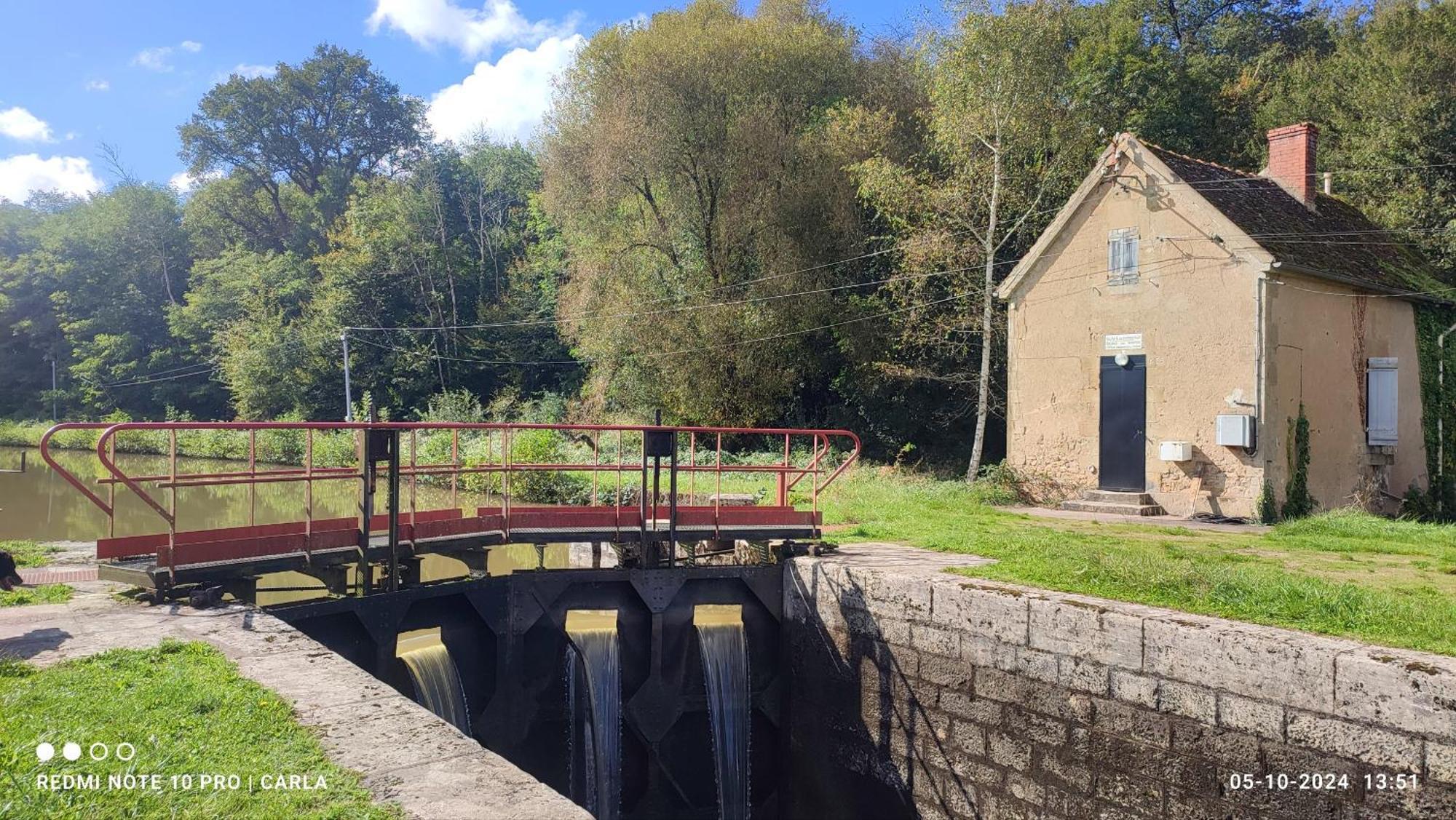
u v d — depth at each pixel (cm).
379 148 6041
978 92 2278
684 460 2692
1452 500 1870
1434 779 585
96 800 385
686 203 3047
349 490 2808
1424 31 2625
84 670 548
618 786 1033
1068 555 1004
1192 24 3684
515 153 5503
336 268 4550
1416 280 1847
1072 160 2355
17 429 4969
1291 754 654
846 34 3475
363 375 4341
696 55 2917
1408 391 1819
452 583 961
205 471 3334
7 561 733
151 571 747
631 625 1075
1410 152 2484
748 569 1088
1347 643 659
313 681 552
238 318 5041
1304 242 1650
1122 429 1678
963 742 876
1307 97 2828
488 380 4488
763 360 2855
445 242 4778
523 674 1036
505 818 383
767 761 1098
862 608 988
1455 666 601
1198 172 1720
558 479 2267
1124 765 751
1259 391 1500
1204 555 1081
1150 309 1642
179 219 6278
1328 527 1341
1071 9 2480
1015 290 1855
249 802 390
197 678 538
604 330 3005
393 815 383
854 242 2853
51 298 5684
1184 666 716
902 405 2805
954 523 1420
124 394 5319
